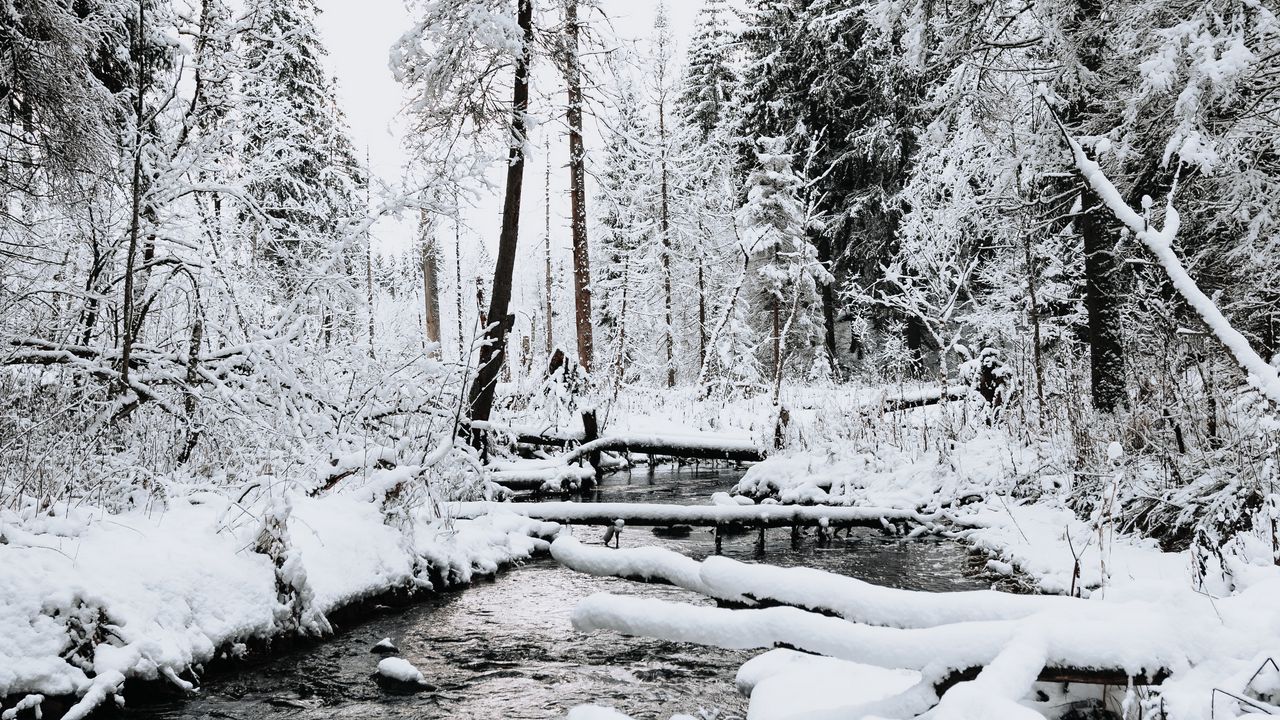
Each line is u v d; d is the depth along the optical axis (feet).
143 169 24.23
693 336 122.11
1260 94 25.71
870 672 13.15
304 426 24.99
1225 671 8.73
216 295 27.02
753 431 47.83
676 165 99.86
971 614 10.13
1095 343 32.68
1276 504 16.08
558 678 17.29
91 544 16.75
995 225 41.65
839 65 86.69
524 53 41.29
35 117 22.12
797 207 88.53
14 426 20.13
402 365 28.45
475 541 26.86
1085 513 27.02
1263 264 28.22
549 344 123.85
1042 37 31.89
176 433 24.86
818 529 31.42
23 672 13.83
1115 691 9.88
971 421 40.60
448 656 18.70
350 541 22.04
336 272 28.71
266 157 28.84
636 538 31.99
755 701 12.78
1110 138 29.53
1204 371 25.26
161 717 15.14
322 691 16.60
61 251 24.41
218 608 17.37
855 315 91.15
